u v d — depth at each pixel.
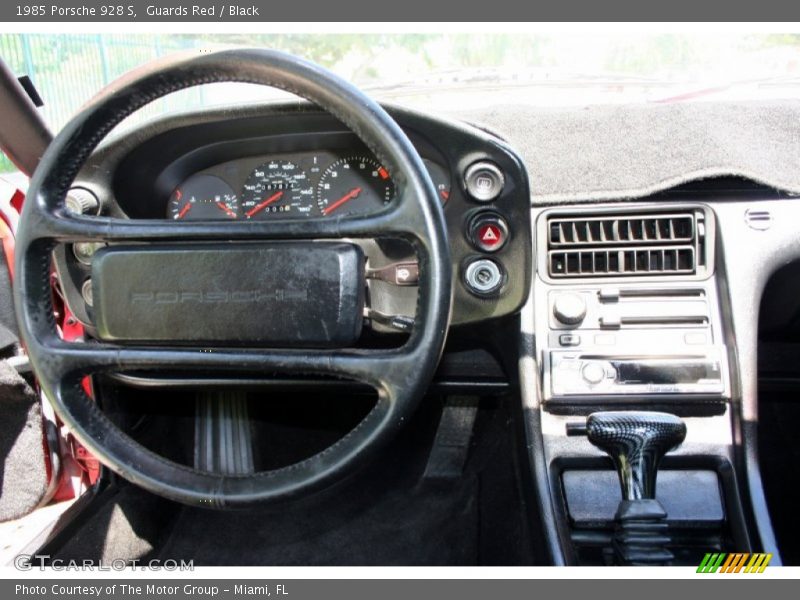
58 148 1.09
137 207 1.60
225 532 1.95
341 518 2.01
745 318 1.60
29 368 1.78
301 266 1.09
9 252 1.75
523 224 1.45
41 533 1.67
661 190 1.59
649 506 1.28
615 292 1.64
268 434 2.11
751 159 1.63
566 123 1.79
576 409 1.64
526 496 1.68
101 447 1.13
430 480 2.16
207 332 1.12
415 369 1.04
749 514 1.51
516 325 1.68
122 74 1.06
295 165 1.59
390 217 1.03
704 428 1.60
